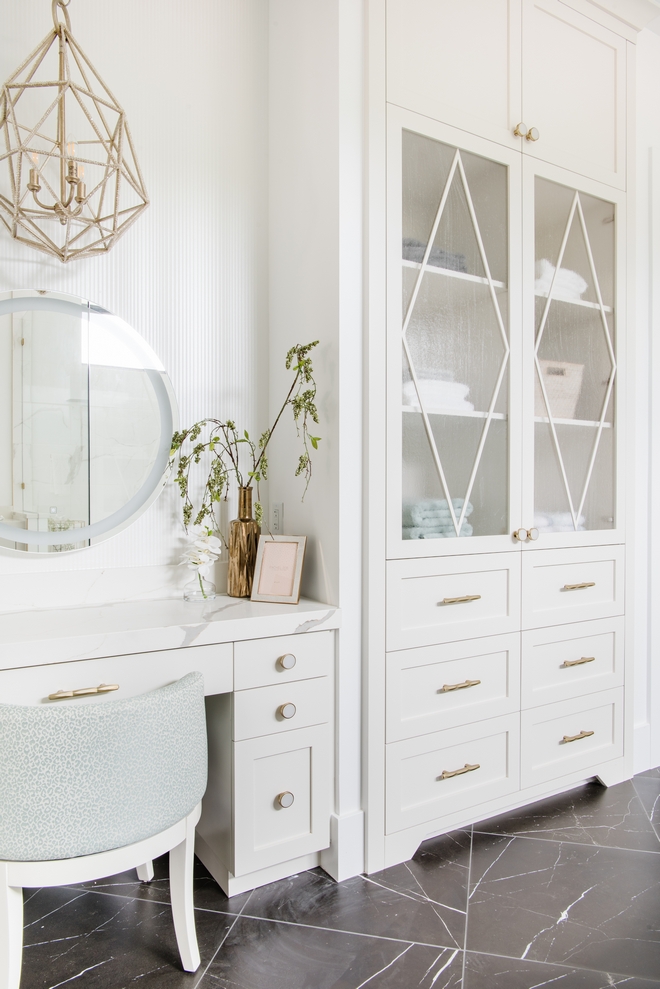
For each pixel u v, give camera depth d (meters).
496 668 1.93
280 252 1.94
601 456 2.19
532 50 1.99
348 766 1.68
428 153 1.78
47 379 1.67
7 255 1.61
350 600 1.68
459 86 1.83
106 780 1.11
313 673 1.63
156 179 1.82
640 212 2.34
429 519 1.79
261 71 2.01
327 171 1.69
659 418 2.37
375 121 1.67
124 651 1.36
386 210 1.69
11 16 1.60
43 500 1.66
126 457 1.77
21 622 1.47
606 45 2.18
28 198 1.62
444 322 1.82
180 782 1.22
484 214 1.90
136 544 1.79
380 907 1.54
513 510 1.95
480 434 1.89
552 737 2.07
